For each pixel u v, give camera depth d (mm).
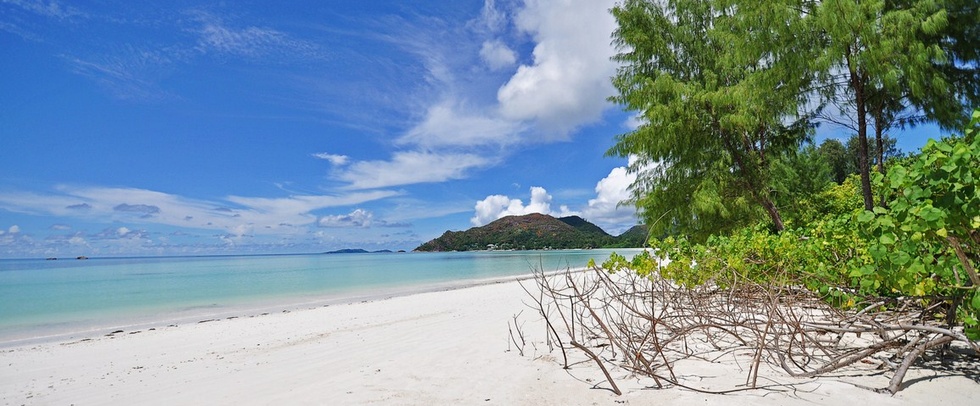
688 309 4523
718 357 3951
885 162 15625
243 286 21906
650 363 3748
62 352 7223
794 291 5109
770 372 3465
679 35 15781
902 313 4109
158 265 62281
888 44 9594
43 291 20094
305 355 5672
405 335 6613
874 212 3223
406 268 40031
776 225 14211
